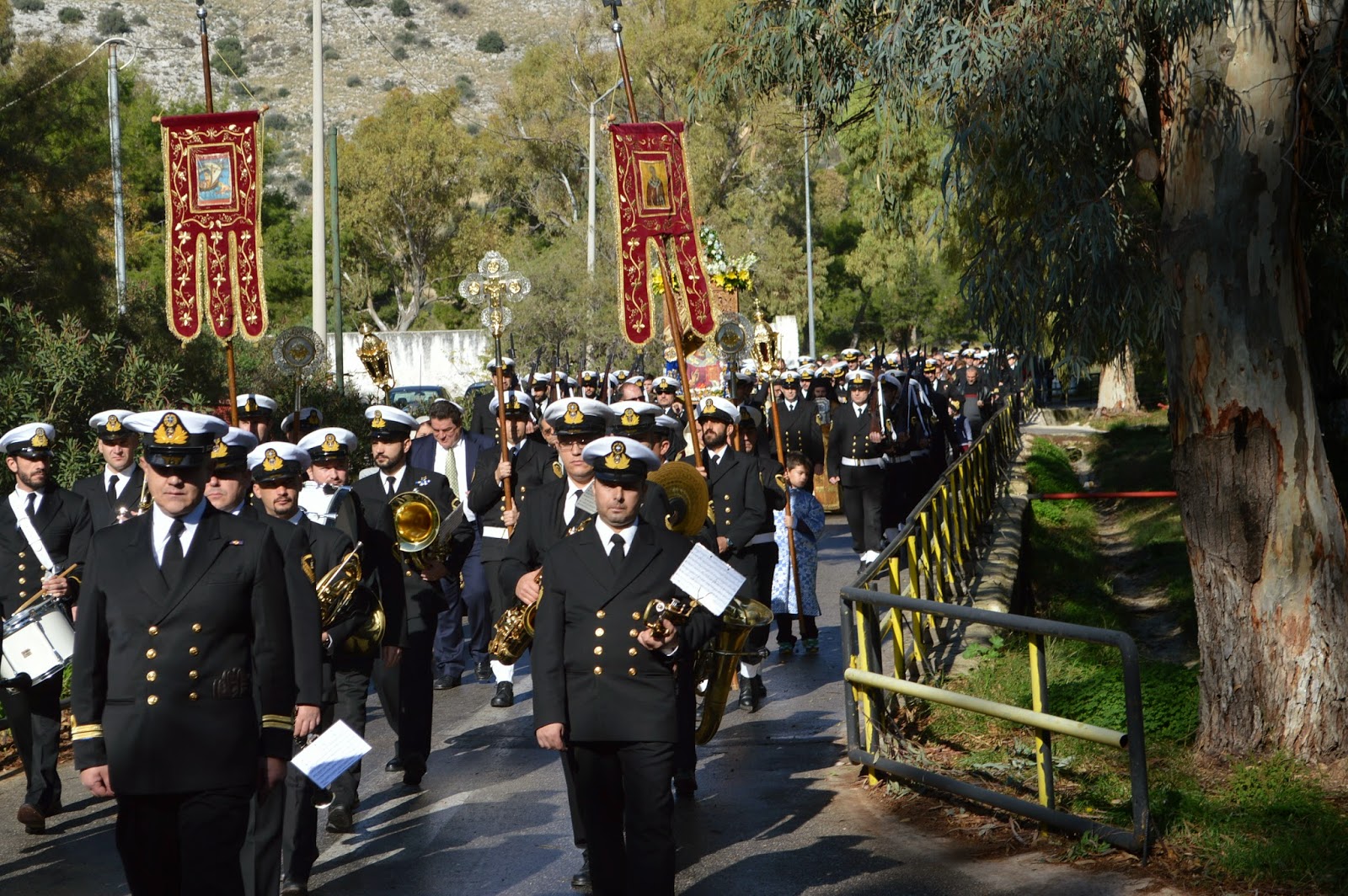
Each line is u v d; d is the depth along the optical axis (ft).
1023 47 26.25
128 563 16.33
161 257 169.78
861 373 48.06
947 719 26.96
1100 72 25.98
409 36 542.16
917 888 19.38
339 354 84.79
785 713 30.96
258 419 33.06
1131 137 26.94
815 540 38.27
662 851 18.03
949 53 27.25
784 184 188.75
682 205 34.65
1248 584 23.04
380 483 29.78
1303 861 18.84
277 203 230.68
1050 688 28.19
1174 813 20.66
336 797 23.53
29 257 60.29
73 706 16.24
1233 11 22.65
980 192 29.63
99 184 65.57
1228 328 22.89
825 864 20.72
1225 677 23.39
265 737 16.55
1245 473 22.94
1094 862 19.75
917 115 31.01
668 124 34.60
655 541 18.62
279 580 16.80
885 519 49.08
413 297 221.87
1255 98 22.74
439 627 35.70
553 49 212.84
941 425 57.00
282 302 222.89
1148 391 134.72
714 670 23.91
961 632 34.86
